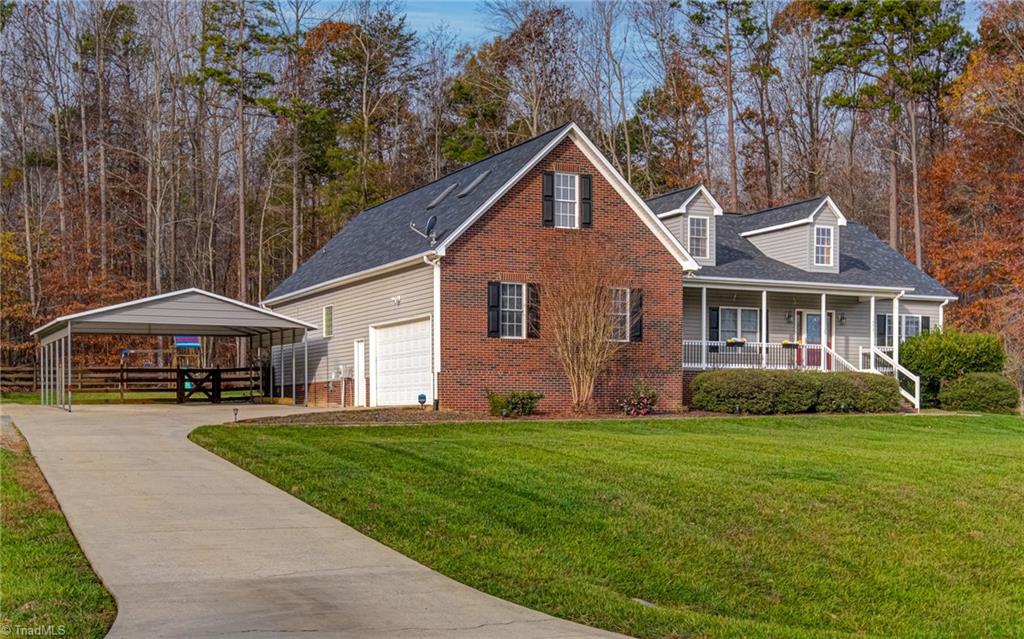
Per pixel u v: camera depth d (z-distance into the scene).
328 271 33.59
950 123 50.78
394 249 28.89
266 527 11.58
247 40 49.56
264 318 29.33
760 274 32.72
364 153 54.75
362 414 23.78
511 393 25.16
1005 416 29.22
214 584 9.20
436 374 25.31
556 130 27.36
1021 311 40.53
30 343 42.91
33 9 48.53
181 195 53.75
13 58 48.41
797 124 57.03
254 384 41.28
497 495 13.41
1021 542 12.45
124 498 12.86
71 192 51.22
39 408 28.78
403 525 11.77
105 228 48.25
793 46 56.19
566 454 17.05
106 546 10.41
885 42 50.31
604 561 10.81
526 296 26.50
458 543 11.16
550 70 53.34
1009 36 46.56
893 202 50.19
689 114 54.31
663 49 53.94
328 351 32.91
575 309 25.98
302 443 17.83
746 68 54.09
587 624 8.78
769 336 34.12
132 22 50.88
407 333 27.48
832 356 33.28
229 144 54.94
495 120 56.81
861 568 11.20
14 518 11.39
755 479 15.11
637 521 12.36
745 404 27.53
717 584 10.42
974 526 13.04
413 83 59.53
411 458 16.17
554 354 26.42
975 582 10.98
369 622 8.30
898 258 38.62
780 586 10.49
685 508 13.09
